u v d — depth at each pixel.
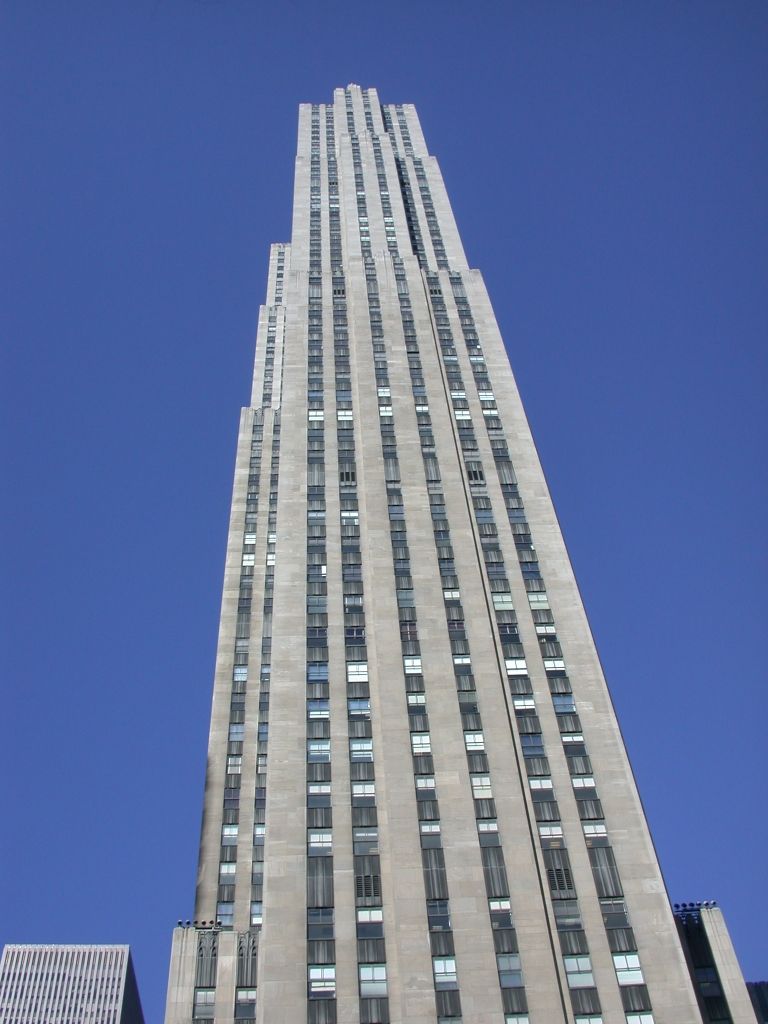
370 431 91.81
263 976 57.41
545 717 71.25
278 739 69.00
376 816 65.00
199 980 61.69
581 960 58.81
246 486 116.31
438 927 59.25
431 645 74.50
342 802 65.69
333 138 148.00
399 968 57.62
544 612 78.06
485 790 66.00
